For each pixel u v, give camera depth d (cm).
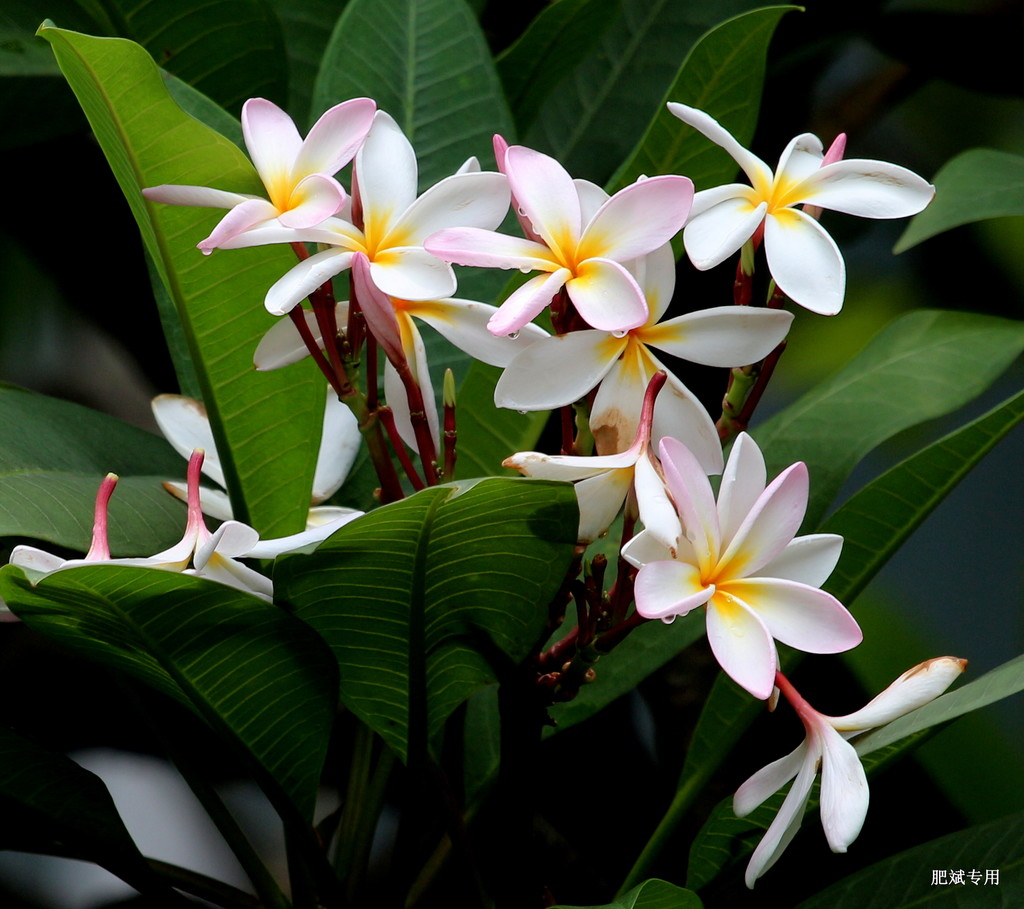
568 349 128
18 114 151
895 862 137
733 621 126
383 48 148
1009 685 127
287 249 134
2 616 130
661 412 129
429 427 131
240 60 151
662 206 127
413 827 140
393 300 130
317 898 141
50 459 138
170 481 140
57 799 136
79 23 151
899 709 128
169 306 143
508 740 133
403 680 133
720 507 126
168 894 139
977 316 149
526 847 134
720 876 138
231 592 127
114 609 127
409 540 127
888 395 147
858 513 139
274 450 138
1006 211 142
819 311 127
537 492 126
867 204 129
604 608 130
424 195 129
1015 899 134
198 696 131
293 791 135
